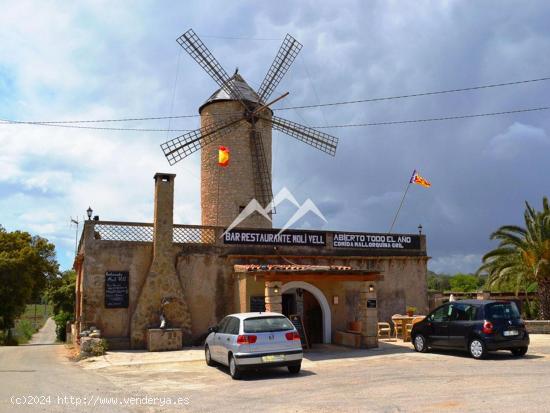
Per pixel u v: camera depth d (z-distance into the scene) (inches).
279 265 842.8
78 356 697.0
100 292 764.6
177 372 550.3
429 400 364.8
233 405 369.1
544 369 496.1
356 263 952.3
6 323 1697.8
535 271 959.6
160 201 802.2
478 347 594.2
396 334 874.8
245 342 495.2
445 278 2780.5
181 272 816.3
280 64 1320.1
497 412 322.0
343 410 341.7
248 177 1135.0
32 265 1695.4
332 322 837.8
